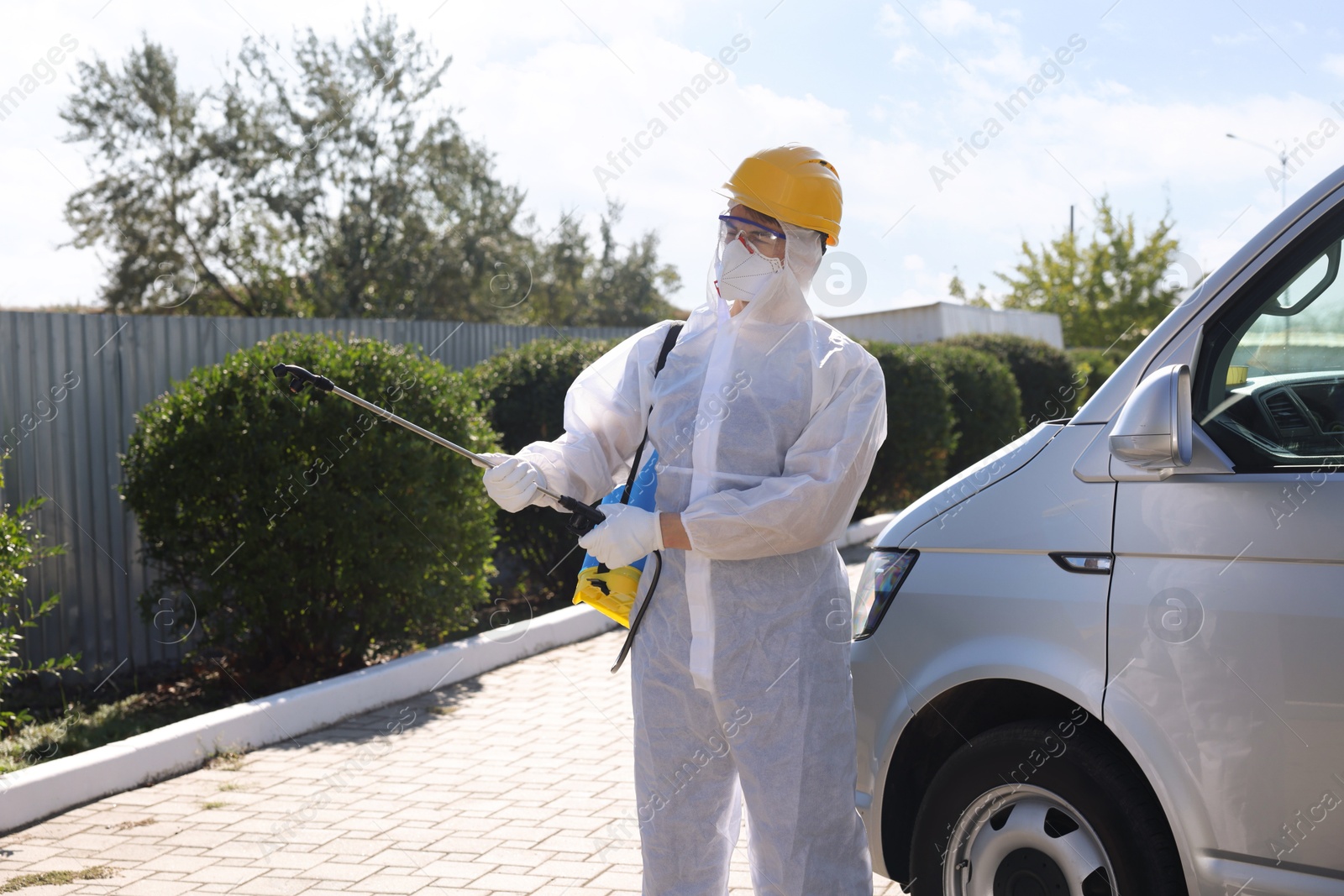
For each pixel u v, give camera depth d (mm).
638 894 3777
